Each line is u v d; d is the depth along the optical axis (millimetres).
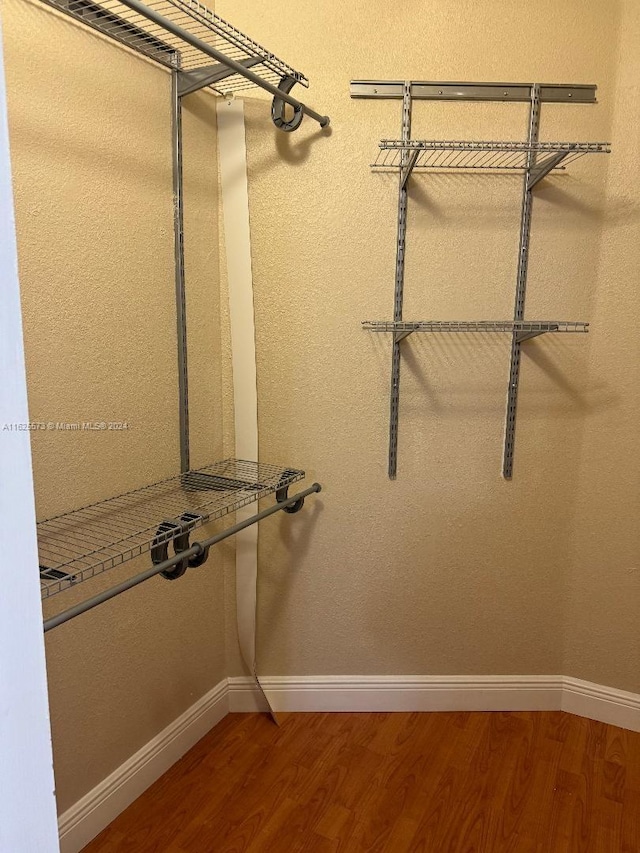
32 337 1229
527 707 1999
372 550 1935
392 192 1730
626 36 1620
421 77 1675
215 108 1697
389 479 1889
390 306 1793
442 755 1812
